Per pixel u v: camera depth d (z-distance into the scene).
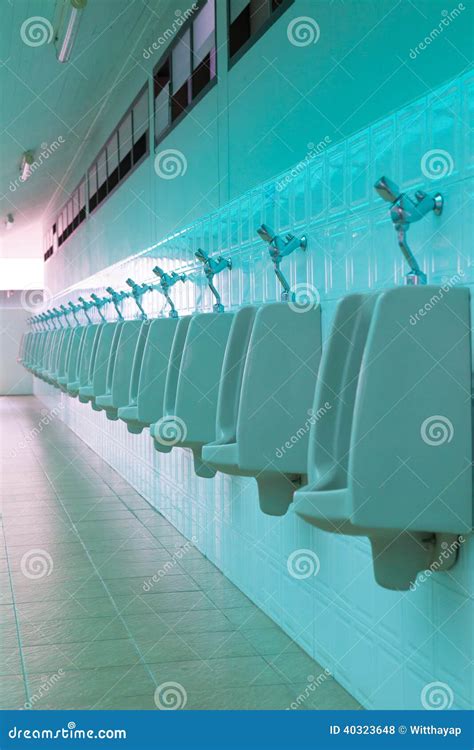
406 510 1.79
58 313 10.12
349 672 2.48
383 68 2.29
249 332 2.89
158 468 5.22
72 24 4.02
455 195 1.85
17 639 3.01
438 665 1.96
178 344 3.50
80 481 6.42
